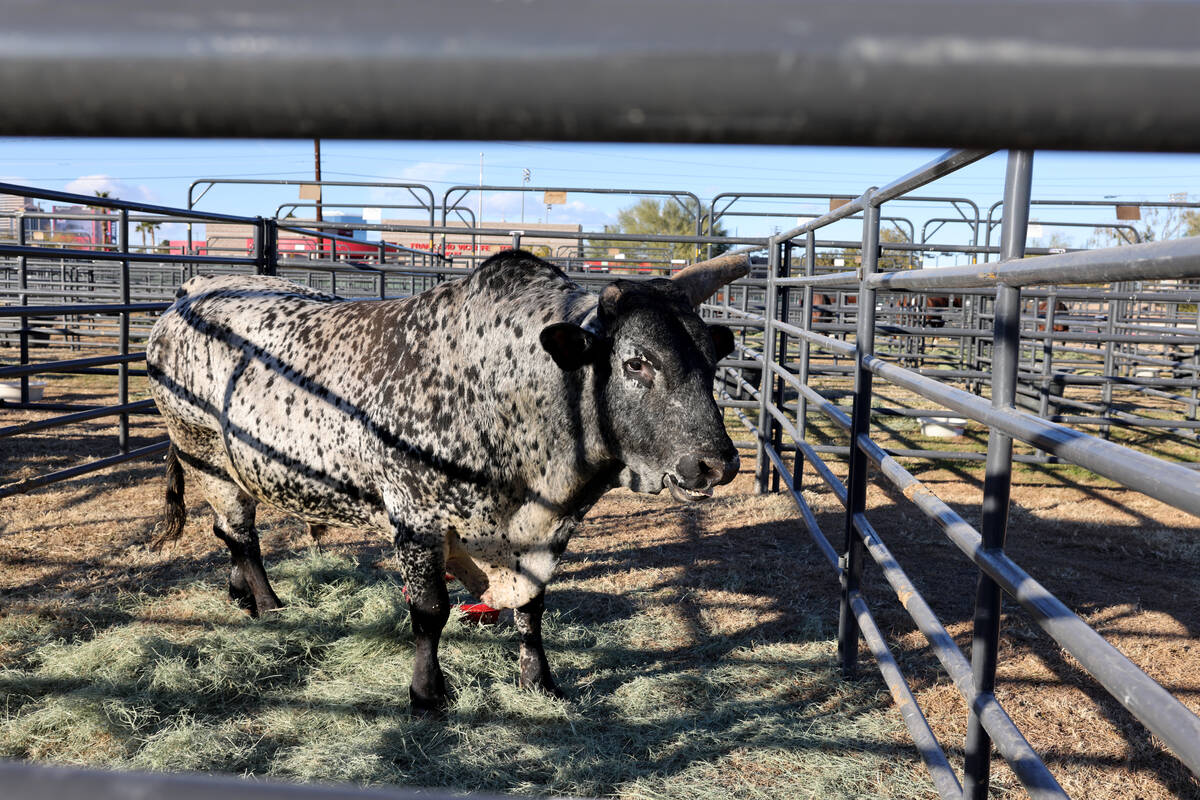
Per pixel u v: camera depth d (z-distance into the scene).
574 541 5.59
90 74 0.32
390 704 3.38
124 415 7.31
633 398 2.79
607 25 0.32
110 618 4.07
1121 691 1.34
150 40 0.32
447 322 3.23
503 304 3.11
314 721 3.23
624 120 0.33
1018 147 0.33
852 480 3.60
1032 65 0.30
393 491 3.29
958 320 12.95
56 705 3.19
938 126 0.32
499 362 3.05
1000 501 2.08
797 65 0.31
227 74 0.32
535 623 3.47
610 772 2.96
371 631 3.87
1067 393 12.88
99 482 6.55
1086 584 4.96
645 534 5.79
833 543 5.69
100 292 13.33
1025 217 2.05
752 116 0.32
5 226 19.06
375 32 0.32
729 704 3.42
